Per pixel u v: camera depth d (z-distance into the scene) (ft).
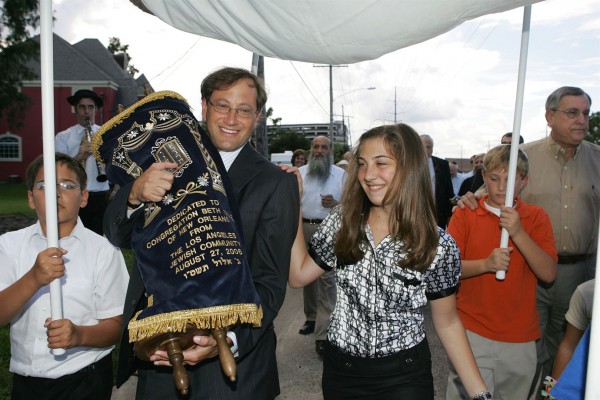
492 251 11.27
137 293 7.23
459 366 8.50
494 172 11.32
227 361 6.22
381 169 7.93
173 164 6.86
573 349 9.09
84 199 9.35
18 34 85.25
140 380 7.82
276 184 8.01
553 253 11.36
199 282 6.27
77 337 7.91
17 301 7.48
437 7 7.04
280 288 7.77
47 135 7.19
